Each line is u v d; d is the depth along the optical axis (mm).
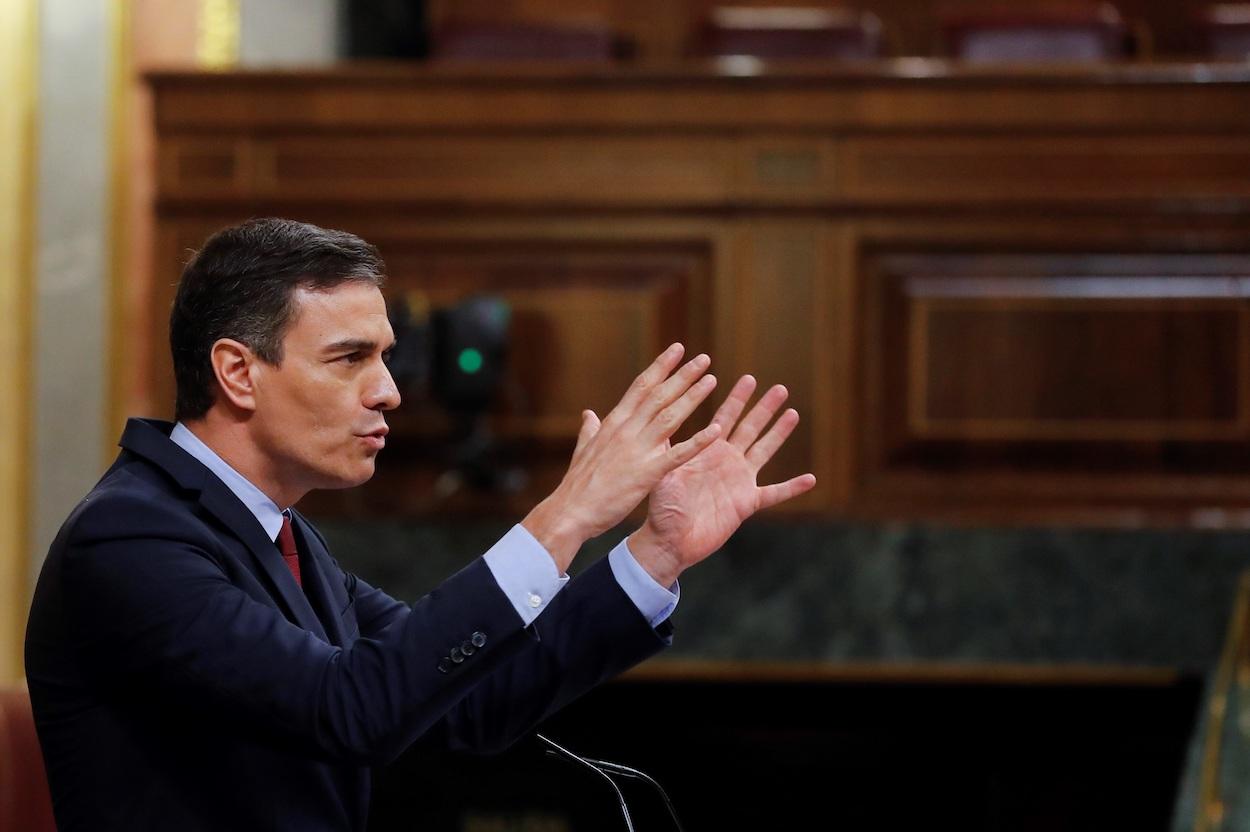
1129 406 14664
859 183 14867
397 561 14570
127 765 5629
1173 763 16688
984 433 14727
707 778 16953
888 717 16984
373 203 15047
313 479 6156
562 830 16531
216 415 6066
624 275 14961
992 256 14852
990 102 14797
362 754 5438
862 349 14859
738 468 6562
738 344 14828
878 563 14586
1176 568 14508
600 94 14969
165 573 5559
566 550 5668
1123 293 14703
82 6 16297
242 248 6047
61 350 16156
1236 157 14734
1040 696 16891
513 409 14922
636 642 6414
